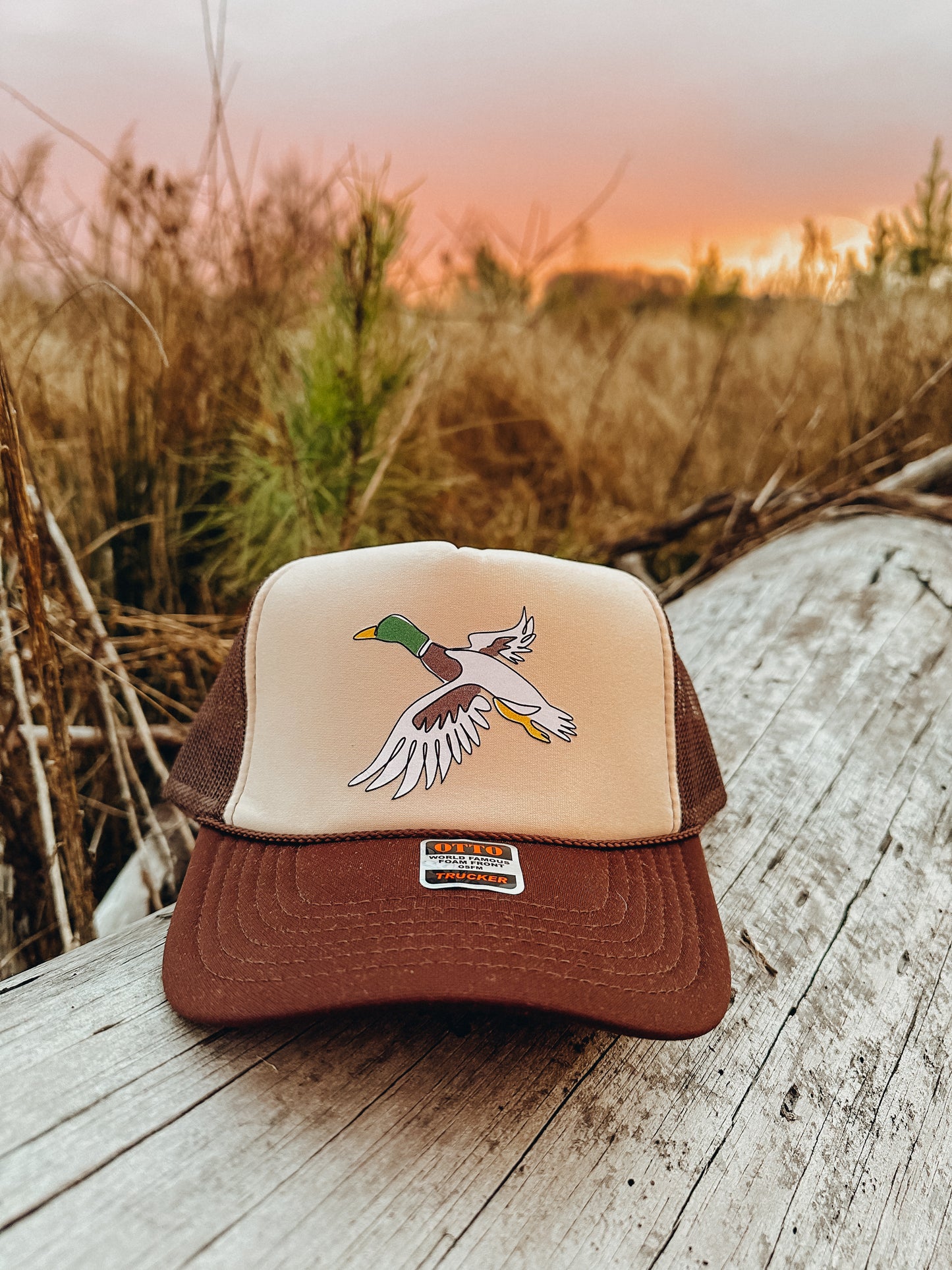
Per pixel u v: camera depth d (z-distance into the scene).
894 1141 0.32
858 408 1.09
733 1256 0.28
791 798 0.48
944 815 0.49
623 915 0.31
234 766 0.35
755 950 0.39
